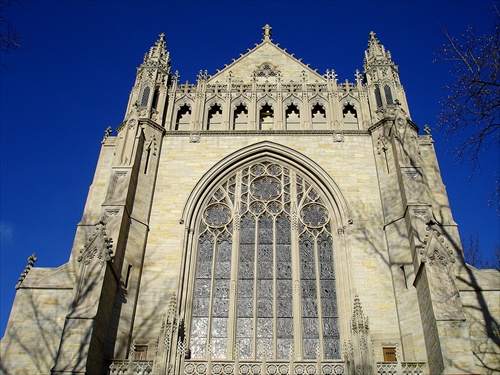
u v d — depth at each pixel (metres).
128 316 36.03
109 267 34.56
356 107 48.75
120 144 43.16
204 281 39.09
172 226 41.06
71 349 30.34
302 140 45.91
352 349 32.84
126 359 33.25
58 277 36.69
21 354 33.50
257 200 42.94
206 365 32.84
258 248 40.50
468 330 32.69
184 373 32.59
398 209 39.94
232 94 49.78
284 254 40.19
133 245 38.94
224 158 44.81
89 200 42.06
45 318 34.88
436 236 34.16
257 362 33.25
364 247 39.38
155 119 47.12
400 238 38.50
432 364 31.56
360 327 32.81
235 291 38.25
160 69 50.91
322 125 48.09
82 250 34.28
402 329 35.06
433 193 41.78
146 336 35.72
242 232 41.34
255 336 36.34
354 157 44.66
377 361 33.78
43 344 33.91
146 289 37.81
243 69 52.66
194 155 45.22
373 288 37.38
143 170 43.19
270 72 52.53
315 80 51.59
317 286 38.53
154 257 39.41
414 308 35.09
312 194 43.34
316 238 40.91
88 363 30.19
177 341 33.59
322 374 33.03
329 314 37.34
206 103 49.31
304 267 39.53
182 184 43.44
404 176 39.75
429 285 32.38
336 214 41.78
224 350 36.06
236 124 48.38
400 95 48.00
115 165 41.69
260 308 37.69
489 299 35.03
